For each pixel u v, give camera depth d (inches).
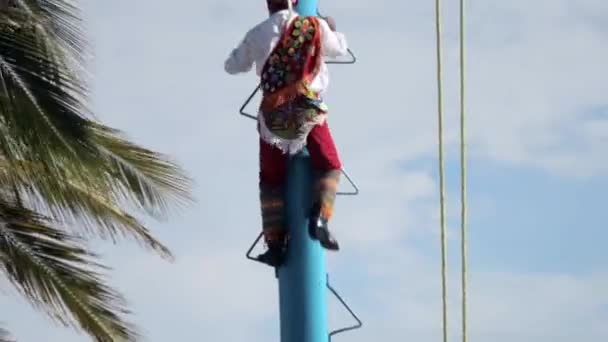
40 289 514.9
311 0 363.6
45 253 519.2
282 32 353.7
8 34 476.1
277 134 346.3
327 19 364.5
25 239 518.6
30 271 514.9
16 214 520.7
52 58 476.4
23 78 474.0
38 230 521.7
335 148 350.3
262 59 354.3
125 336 522.3
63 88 477.7
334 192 346.9
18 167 513.7
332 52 356.8
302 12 361.1
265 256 344.5
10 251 515.8
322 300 343.6
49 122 474.3
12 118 473.1
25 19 475.8
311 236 344.8
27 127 472.7
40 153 479.2
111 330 519.8
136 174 541.0
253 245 351.3
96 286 521.3
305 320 341.4
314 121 346.0
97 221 537.3
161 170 543.2
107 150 536.7
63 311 515.8
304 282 342.3
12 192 522.0
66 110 478.0
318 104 347.3
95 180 498.3
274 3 361.1
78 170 486.3
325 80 354.9
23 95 472.7
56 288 515.5
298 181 346.9
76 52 480.1
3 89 471.8
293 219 345.4
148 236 553.6
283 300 344.2
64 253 520.4
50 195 521.7
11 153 486.3
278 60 352.5
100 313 518.9
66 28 478.9
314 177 348.5
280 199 346.9
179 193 546.3
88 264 523.8
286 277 343.9
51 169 491.2
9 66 474.3
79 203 530.0
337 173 348.5
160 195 544.4
